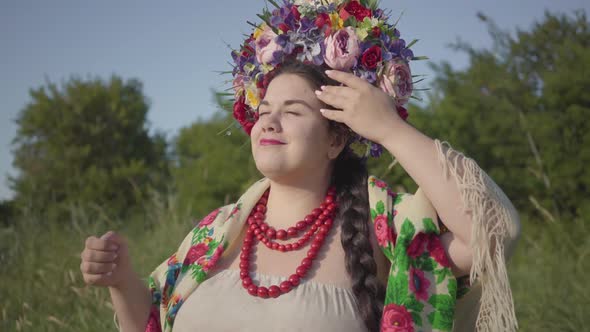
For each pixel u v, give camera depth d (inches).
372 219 88.1
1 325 186.5
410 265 80.1
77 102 780.6
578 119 482.6
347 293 82.8
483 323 77.8
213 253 90.7
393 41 92.9
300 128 86.7
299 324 78.8
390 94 90.0
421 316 78.7
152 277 98.7
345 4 96.0
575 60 535.5
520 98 555.8
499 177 503.2
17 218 285.7
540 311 197.0
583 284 219.6
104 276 85.9
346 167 93.7
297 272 83.7
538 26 592.4
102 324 183.0
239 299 83.2
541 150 498.0
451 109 547.8
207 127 609.9
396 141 79.3
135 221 313.9
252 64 98.5
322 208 89.8
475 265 75.1
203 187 549.0
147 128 828.0
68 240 260.1
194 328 84.3
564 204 472.1
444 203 76.8
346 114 81.7
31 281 223.9
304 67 89.6
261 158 87.6
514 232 76.6
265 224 91.0
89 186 700.0
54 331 182.9
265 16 102.0
